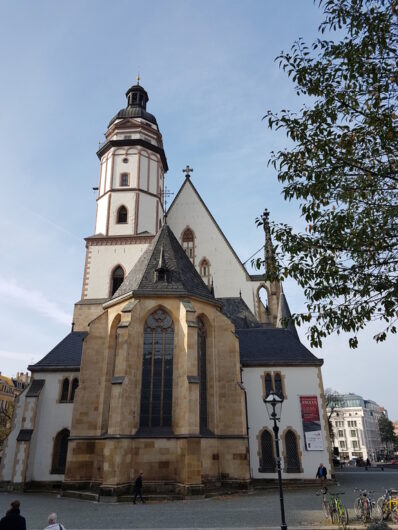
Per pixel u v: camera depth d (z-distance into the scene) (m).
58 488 29.55
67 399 32.25
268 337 36.62
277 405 15.58
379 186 10.84
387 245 10.48
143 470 22.72
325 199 11.20
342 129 11.03
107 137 51.00
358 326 11.05
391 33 10.05
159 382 25.30
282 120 11.67
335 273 10.75
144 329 26.50
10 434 31.27
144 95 54.16
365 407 160.25
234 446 25.52
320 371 32.03
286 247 11.55
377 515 16.19
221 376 27.33
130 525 15.11
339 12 10.43
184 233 49.03
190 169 52.31
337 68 10.84
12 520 10.24
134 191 46.88
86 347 28.28
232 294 45.91
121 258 44.12
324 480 27.12
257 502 20.50
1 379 99.75
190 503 20.33
